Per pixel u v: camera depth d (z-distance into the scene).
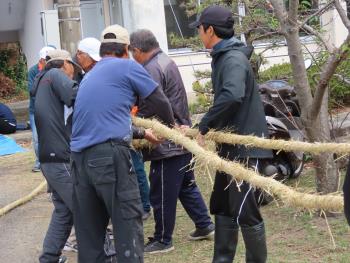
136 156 10.48
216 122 7.16
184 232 10.34
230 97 6.95
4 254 9.99
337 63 9.21
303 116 10.04
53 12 19.06
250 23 11.58
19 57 35.31
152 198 9.38
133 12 25.78
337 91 13.92
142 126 8.12
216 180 7.70
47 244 8.42
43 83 8.43
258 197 7.45
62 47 17.84
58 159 8.25
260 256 7.54
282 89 13.31
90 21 27.55
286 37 10.00
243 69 7.11
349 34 9.13
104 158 6.95
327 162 10.11
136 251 7.10
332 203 5.48
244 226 7.45
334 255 8.71
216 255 7.84
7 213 12.31
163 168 9.17
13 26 33.50
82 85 7.27
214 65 7.39
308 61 12.33
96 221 7.32
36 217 11.95
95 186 7.05
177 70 9.30
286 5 11.80
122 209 7.02
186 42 13.69
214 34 7.31
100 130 6.98
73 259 9.51
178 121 9.21
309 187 12.04
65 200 8.29
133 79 7.22
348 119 14.96
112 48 7.48
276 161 12.16
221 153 7.48
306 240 9.39
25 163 16.91
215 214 7.83
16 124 21.70
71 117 8.23
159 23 26.00
